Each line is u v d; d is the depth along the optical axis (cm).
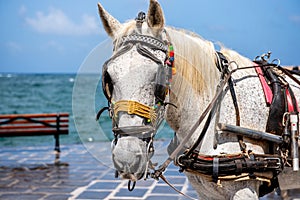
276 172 330
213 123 327
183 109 329
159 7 308
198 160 329
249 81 344
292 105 345
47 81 11100
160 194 744
